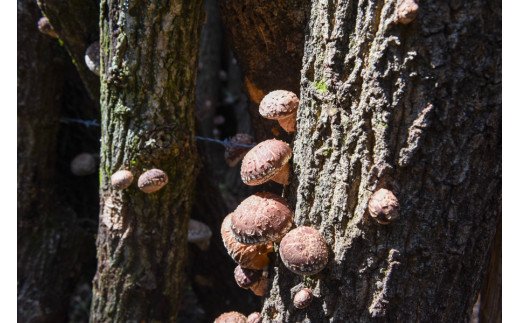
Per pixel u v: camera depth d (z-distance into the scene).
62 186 1.98
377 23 1.20
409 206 1.22
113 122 1.44
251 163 1.27
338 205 1.25
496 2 1.17
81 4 1.48
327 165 1.26
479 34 1.18
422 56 1.19
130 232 1.48
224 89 3.05
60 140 1.91
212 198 1.73
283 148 1.27
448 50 1.18
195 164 1.50
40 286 1.79
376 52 1.20
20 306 1.77
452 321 1.26
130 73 1.39
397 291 1.24
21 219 1.78
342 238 1.25
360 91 1.22
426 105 1.20
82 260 1.91
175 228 1.51
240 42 1.46
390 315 1.25
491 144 1.21
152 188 1.42
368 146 1.23
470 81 1.19
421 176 1.22
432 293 1.25
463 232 1.23
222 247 1.76
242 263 1.33
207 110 2.68
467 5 1.17
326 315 1.27
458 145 1.21
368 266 1.25
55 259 1.81
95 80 1.59
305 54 1.27
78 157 1.87
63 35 1.52
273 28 1.42
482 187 1.22
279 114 1.29
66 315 1.90
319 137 1.26
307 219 1.28
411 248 1.23
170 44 1.39
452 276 1.25
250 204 1.27
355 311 1.26
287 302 1.30
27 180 1.77
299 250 1.24
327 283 1.26
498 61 1.19
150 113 1.42
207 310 1.86
